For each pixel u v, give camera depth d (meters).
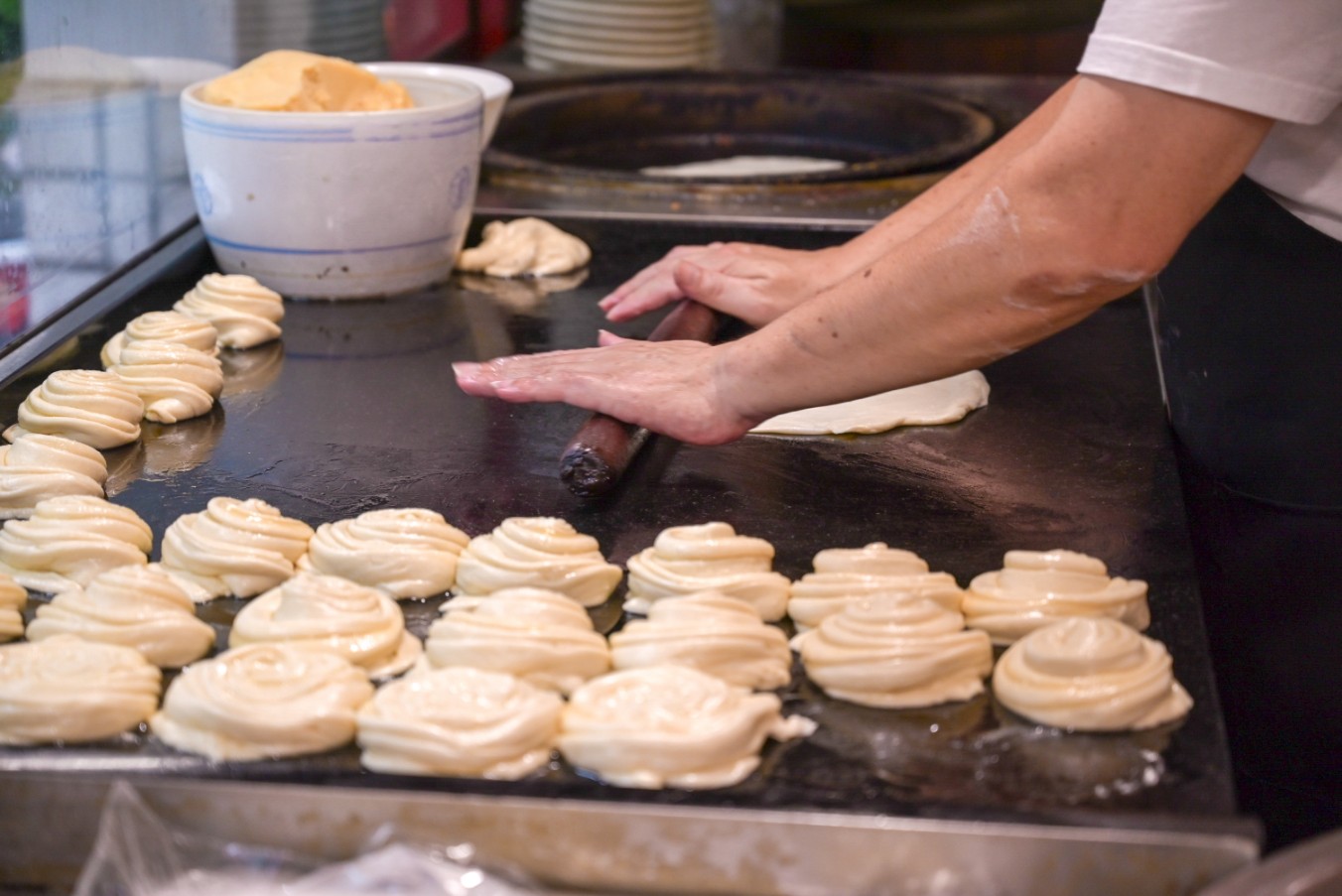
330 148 1.53
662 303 1.55
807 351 1.09
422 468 1.24
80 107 1.58
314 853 0.76
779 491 1.20
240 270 1.63
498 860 0.75
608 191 1.95
